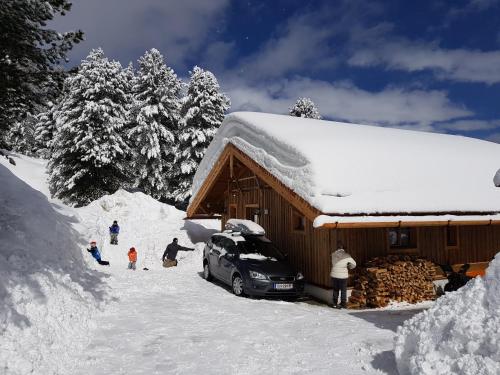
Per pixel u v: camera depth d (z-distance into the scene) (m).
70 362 5.80
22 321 5.80
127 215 23.89
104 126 33.84
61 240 9.70
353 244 12.09
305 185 11.51
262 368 5.87
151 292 11.03
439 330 4.97
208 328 7.87
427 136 18.52
